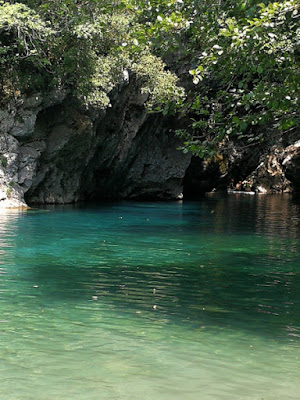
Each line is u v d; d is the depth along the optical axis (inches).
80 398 199.8
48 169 1023.0
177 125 1349.7
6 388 206.5
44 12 885.2
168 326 289.6
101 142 1153.4
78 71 936.3
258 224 827.4
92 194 1261.1
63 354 243.8
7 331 274.5
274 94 390.0
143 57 1063.0
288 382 218.1
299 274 438.3
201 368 230.8
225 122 424.5
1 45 898.1
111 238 616.7
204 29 414.3
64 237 611.2
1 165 912.3
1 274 409.1
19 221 750.5
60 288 369.7
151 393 205.5
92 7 847.7
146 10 425.4
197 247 569.6
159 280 403.9
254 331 284.5
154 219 856.3
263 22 364.5
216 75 438.6
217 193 1790.1
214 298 354.0
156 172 1358.3
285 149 1841.8
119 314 310.7
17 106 925.2
